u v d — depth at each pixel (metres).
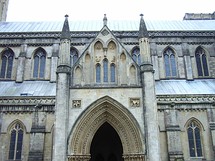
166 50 58.41
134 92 36.44
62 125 34.16
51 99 46.22
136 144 34.91
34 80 54.97
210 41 58.38
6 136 44.88
